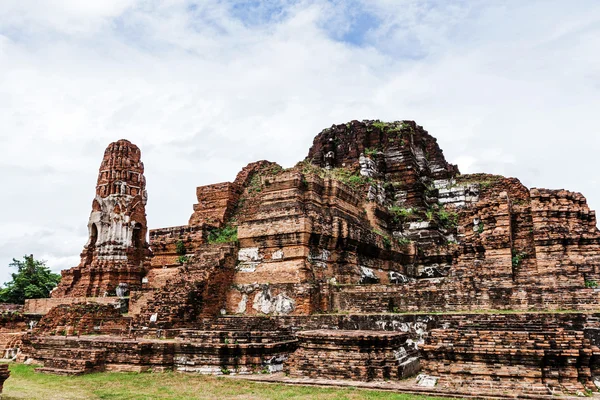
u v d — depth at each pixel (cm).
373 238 3119
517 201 3334
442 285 2408
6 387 1867
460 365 1698
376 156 4091
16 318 3250
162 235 3309
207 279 2683
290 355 2039
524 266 2611
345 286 2602
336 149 4428
